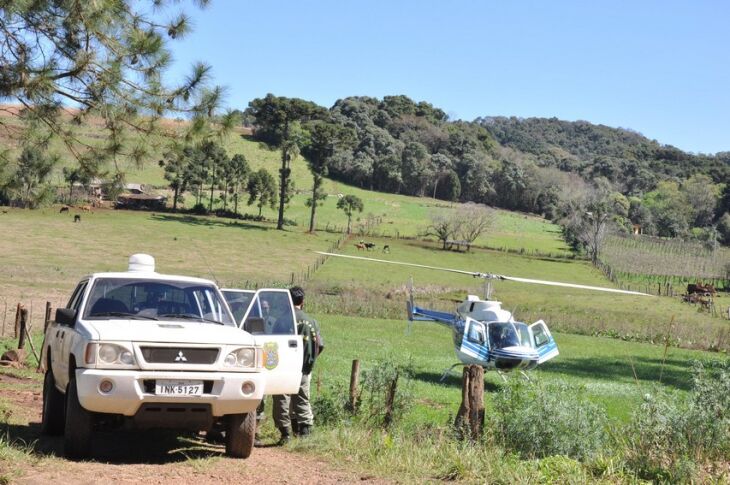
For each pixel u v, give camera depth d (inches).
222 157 4643.2
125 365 295.6
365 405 446.6
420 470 317.1
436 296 2236.7
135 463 305.0
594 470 332.8
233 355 310.7
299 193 5949.8
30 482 250.8
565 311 2098.9
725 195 7632.9
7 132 534.0
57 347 347.9
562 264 4037.9
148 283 353.1
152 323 320.2
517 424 365.7
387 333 1425.9
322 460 338.0
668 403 372.8
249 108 7583.7
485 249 4375.0
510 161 7810.0
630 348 1466.5
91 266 2507.4
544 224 6215.6
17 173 538.6
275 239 3826.3
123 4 496.7
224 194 4753.9
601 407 399.5
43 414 364.2
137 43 491.5
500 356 753.0
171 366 299.1
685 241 5506.9
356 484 290.7
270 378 355.3
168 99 514.6
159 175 5713.6
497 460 325.1
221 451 344.5
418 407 589.6
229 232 3885.3
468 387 379.2
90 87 492.7
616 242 4936.0
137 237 3422.7
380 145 7578.7
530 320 1817.2
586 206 4793.3
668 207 7190.0
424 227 5088.6
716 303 2743.6
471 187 7500.0
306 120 7436.0
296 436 385.4
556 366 1104.8
